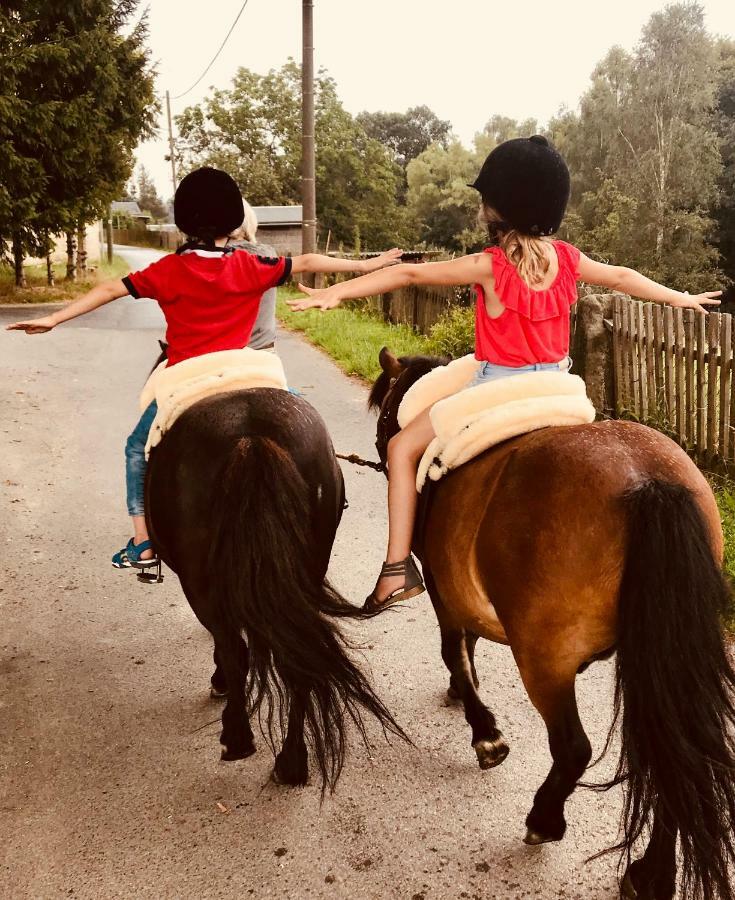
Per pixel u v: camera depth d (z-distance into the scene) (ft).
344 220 187.62
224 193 9.73
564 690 7.52
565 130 197.67
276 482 8.25
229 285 9.57
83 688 12.60
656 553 6.31
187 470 8.89
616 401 24.03
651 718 6.39
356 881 8.70
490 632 8.50
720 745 6.45
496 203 8.21
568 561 6.93
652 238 136.77
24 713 11.94
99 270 103.76
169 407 9.64
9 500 20.59
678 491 6.53
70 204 63.57
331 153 185.06
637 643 6.39
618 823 9.54
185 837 9.39
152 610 15.20
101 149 64.03
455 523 8.28
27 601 15.46
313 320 51.42
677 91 147.74
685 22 149.07
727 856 7.52
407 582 9.36
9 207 59.31
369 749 10.98
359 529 18.98
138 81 66.69
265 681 8.38
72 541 18.25
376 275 8.05
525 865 8.89
